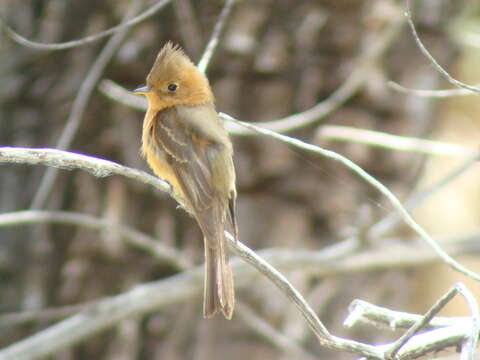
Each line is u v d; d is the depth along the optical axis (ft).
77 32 42.34
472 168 70.23
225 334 40.42
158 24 40.91
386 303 42.22
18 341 41.78
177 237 41.27
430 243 24.58
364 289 41.96
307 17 40.86
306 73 40.75
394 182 41.57
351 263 39.55
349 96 40.98
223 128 30.50
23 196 42.22
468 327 22.52
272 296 40.52
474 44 44.42
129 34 40.88
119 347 40.73
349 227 40.32
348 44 40.75
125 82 41.37
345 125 41.09
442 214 68.44
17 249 41.88
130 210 41.19
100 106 41.47
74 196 41.57
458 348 22.76
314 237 40.75
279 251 38.75
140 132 41.34
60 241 41.63
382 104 41.47
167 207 41.22
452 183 69.77
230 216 28.63
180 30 40.60
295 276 41.45
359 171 25.26
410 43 42.65
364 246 38.55
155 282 41.14
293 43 40.75
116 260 40.98
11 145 42.39
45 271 41.52
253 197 40.88
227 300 25.34
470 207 68.80
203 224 27.30
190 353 40.52
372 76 41.27
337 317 41.27
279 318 40.45
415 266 43.14
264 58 40.40
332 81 40.73
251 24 40.63
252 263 22.89
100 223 36.19
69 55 42.42
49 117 42.34
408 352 22.48
